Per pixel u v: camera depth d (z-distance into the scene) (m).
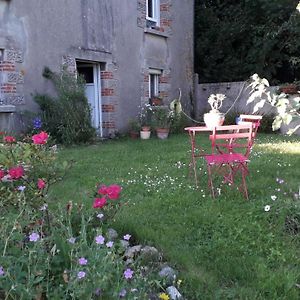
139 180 5.35
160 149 8.22
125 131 11.14
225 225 3.70
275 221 3.69
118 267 2.22
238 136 4.85
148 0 12.37
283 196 4.56
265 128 12.08
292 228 3.60
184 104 13.95
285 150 7.95
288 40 14.52
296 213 3.72
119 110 10.92
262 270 2.87
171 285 2.67
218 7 16.39
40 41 8.30
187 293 2.61
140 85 11.75
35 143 3.38
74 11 9.16
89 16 9.64
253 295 2.58
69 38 9.05
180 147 8.48
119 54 10.80
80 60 9.66
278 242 3.32
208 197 4.56
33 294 1.94
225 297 2.57
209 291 2.64
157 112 11.07
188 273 2.84
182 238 3.46
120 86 10.91
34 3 8.12
